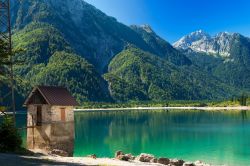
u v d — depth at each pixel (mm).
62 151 57344
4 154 42000
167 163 54656
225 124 155250
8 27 51562
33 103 63469
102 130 134625
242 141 99562
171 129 136750
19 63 45750
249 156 75625
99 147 89000
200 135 115875
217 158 73500
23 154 45875
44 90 62281
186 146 91438
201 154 78625
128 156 55188
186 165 54250
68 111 63781
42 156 47281
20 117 195375
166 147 89812
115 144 95000
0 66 47656
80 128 143625
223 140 102438
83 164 40219
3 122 47688
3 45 43000
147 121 183000
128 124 164625
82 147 88812
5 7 52438
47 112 61406
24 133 105000
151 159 55344
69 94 65188
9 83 54781
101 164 42250
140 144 95438
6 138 46875
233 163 68000
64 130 62719
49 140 60688
